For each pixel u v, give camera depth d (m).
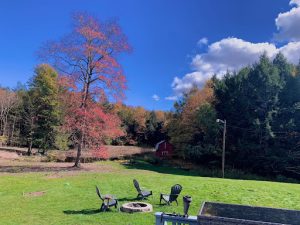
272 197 16.44
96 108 29.39
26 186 19.30
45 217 12.42
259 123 41.16
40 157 44.84
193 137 50.38
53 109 50.19
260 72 42.91
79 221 11.80
